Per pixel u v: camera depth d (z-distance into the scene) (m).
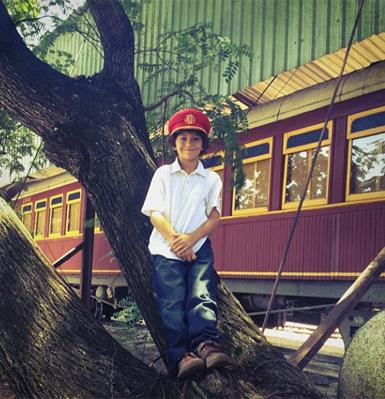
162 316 2.12
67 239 12.22
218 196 2.38
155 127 5.03
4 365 2.14
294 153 6.86
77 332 2.26
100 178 2.52
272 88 7.22
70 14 5.42
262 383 2.12
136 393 2.12
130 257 2.43
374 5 5.60
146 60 9.20
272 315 7.42
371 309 5.55
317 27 6.37
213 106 5.06
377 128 5.82
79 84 2.75
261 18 7.22
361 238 5.76
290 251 6.59
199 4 8.46
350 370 2.66
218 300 2.42
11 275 2.23
